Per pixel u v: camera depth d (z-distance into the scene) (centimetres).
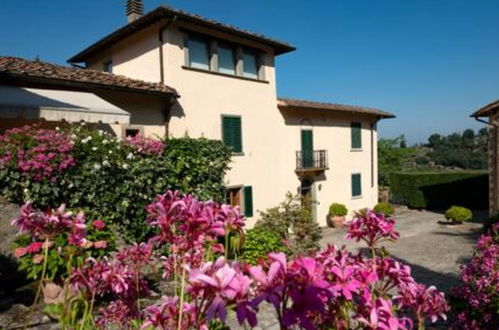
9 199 792
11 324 520
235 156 1578
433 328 570
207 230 167
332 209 2109
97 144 916
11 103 835
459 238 1709
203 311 129
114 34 1480
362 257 198
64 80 1039
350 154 2325
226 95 1540
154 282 302
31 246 385
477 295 484
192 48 1443
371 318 147
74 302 214
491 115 1845
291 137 1908
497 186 1825
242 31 1505
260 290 116
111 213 939
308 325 109
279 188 1812
